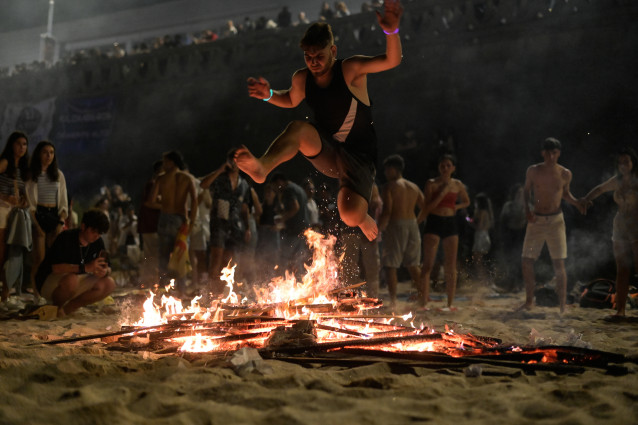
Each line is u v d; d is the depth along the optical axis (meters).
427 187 6.93
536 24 16.02
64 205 7.10
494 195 16.20
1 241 6.47
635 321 5.80
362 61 3.14
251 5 27.41
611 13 15.08
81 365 2.88
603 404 2.25
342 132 3.21
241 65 21.08
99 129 23.41
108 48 30.84
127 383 2.55
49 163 6.90
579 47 15.42
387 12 2.97
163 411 2.19
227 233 8.03
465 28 16.98
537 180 6.76
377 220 7.06
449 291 6.89
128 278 11.43
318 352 3.27
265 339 3.54
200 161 21.50
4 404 2.20
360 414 2.12
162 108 22.41
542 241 6.72
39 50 32.38
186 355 3.23
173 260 7.90
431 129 17.28
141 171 22.61
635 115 14.71
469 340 3.60
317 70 3.13
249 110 20.84
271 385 2.58
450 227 6.90
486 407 2.26
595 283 7.39
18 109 24.95
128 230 12.97
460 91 16.98
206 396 2.39
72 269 5.76
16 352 3.30
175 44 23.30
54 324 5.14
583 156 15.23
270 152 2.90
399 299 8.48
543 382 2.75
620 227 6.03
